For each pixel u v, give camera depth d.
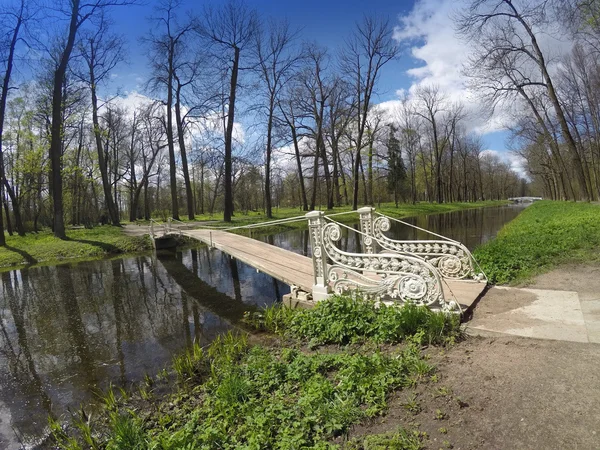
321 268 6.10
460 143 60.59
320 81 33.12
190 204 29.28
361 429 2.90
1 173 20.86
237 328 6.71
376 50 30.70
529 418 2.70
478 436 2.60
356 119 36.06
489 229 21.64
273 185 53.72
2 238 18.17
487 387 3.15
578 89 29.23
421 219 32.12
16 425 4.16
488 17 17.58
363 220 7.57
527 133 32.00
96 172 38.75
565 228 10.56
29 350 6.41
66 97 25.77
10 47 18.28
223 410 3.46
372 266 5.39
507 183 97.88
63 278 12.33
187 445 2.95
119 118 35.25
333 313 5.19
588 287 5.38
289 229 24.47
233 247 11.16
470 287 5.78
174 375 4.96
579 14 13.80
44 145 28.34
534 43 18.69
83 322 7.81
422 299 4.95
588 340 3.74
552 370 3.26
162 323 7.46
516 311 4.73
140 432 3.43
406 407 3.06
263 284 10.42
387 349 4.30
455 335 4.23
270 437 2.93
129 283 11.30
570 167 40.62
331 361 4.11
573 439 2.44
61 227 19.47
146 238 18.95
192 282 11.10
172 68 27.27
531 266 6.81
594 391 2.89
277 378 3.94
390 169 48.59
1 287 11.45
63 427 4.04
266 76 27.52
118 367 5.49
